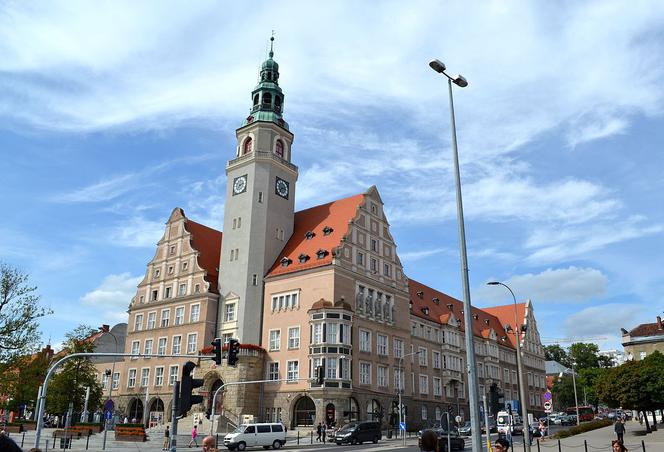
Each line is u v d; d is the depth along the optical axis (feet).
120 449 165.89
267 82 291.58
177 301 269.23
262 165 269.85
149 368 268.82
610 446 150.41
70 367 250.98
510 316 424.46
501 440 40.47
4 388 183.11
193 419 225.15
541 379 424.46
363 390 228.43
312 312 227.61
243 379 228.02
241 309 246.88
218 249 289.12
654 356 217.15
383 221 272.92
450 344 315.58
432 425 271.08
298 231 272.51
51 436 206.69
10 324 177.17
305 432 214.07
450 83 77.61
